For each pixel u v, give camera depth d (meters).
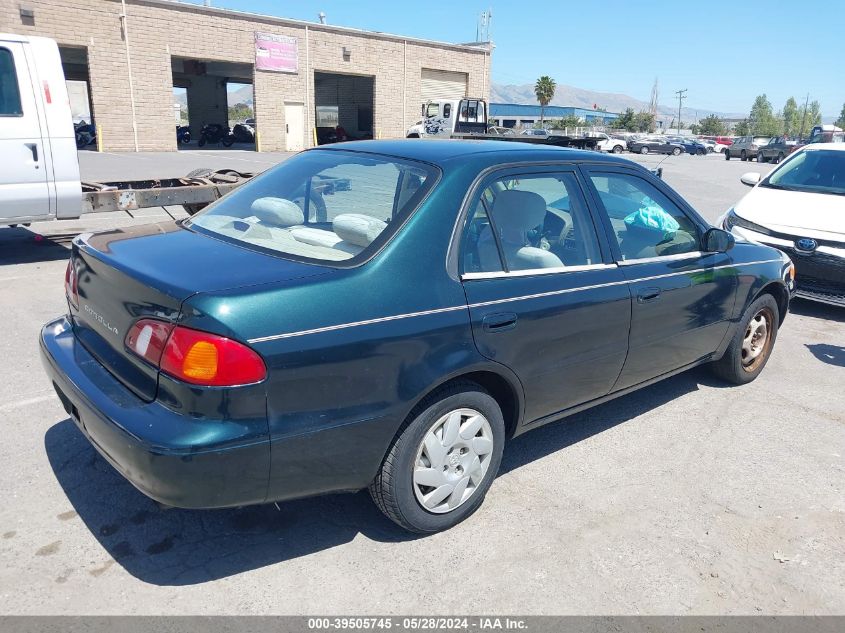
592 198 3.67
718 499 3.53
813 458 4.02
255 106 32.03
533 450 3.97
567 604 2.71
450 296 2.89
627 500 3.48
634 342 3.80
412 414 2.87
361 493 3.44
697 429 4.34
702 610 2.72
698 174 26.31
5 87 7.02
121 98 27.58
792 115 170.50
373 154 3.45
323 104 45.06
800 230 6.96
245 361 2.38
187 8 28.59
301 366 2.49
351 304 2.63
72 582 2.68
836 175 7.86
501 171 3.26
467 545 3.04
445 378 2.87
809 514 3.43
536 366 3.27
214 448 2.37
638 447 4.06
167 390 2.44
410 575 2.83
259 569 2.82
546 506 3.38
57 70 7.28
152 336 2.50
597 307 3.49
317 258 2.81
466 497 3.16
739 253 4.67
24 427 3.89
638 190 4.03
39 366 4.77
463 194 3.07
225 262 2.75
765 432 4.33
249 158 27.17
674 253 4.14
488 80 41.84
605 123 96.50
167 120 28.97
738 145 45.41
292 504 3.29
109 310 2.80
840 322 7.01
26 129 7.12
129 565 2.80
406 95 37.97
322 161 3.59
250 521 3.14
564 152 3.67
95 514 3.12
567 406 3.62
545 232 3.46
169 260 2.78
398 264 2.79
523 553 3.01
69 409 2.99
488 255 3.12
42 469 3.46
